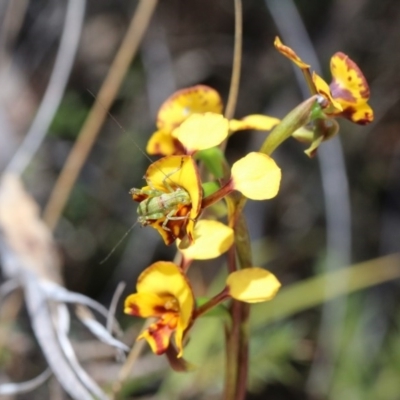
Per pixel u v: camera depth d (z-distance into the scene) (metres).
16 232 0.46
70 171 0.52
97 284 0.70
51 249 0.47
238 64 0.39
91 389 0.40
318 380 0.63
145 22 0.51
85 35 0.74
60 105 0.70
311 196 0.74
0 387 0.42
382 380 0.62
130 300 0.32
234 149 0.74
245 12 0.76
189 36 0.77
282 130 0.32
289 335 0.56
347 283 0.61
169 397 0.54
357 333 0.64
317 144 0.33
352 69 0.32
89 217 0.70
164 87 0.73
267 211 0.73
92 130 0.52
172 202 0.31
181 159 0.31
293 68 0.70
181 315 0.32
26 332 0.59
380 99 0.74
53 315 0.42
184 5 0.77
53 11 0.73
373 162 0.74
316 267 0.67
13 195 0.47
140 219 0.32
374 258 0.73
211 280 0.68
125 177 0.72
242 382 0.34
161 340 0.32
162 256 0.71
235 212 0.32
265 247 0.71
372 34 0.74
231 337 0.34
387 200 0.75
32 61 0.72
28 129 0.68
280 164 0.74
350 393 0.62
